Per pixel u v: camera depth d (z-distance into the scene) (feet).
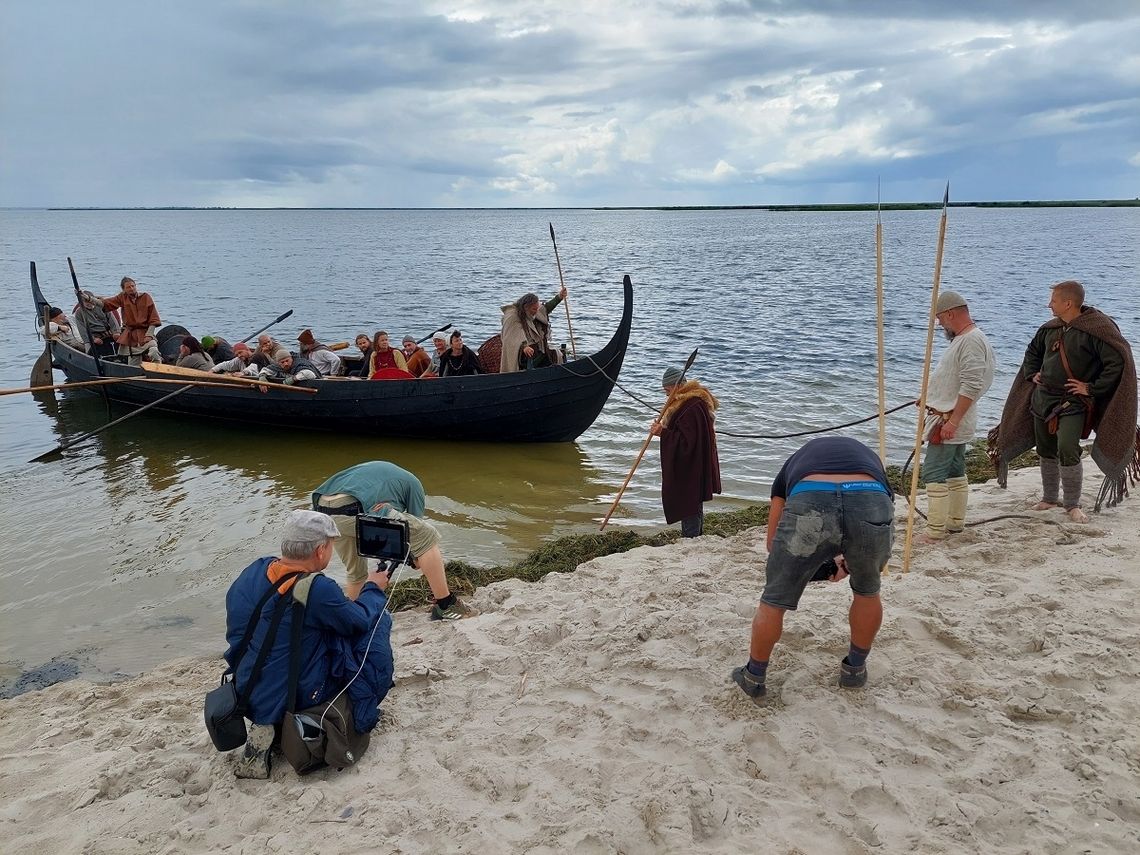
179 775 11.84
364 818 10.44
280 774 11.69
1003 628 14.52
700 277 129.08
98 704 15.52
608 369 36.81
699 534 24.17
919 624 14.75
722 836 9.80
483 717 12.97
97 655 19.10
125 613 21.36
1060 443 20.10
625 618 15.94
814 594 16.53
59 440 41.01
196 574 23.89
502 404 37.55
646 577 18.75
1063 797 10.00
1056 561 17.51
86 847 10.19
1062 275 117.60
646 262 169.78
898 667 13.25
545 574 22.06
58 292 114.21
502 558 24.63
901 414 41.04
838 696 12.51
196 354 45.06
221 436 41.27
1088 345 19.52
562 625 16.10
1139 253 168.55
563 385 36.96
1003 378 49.75
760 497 29.68
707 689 13.03
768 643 12.05
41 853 10.19
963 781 10.43
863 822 9.87
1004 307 82.74
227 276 146.30
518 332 38.24
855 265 151.53
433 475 33.83
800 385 48.62
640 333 70.13
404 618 18.54
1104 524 19.81
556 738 12.10
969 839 9.41
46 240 317.22
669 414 24.00
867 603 12.00
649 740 11.82
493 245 267.80
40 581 23.45
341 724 11.50
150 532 27.37
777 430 38.83
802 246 236.63
